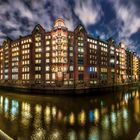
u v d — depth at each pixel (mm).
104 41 90375
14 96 54125
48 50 71438
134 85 120000
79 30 73812
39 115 28844
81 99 48312
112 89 83000
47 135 19234
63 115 28969
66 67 68375
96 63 81562
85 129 21391
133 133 19953
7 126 22328
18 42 86250
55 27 70875
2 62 99312
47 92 61469
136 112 31844
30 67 76250
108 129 21406
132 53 132250
